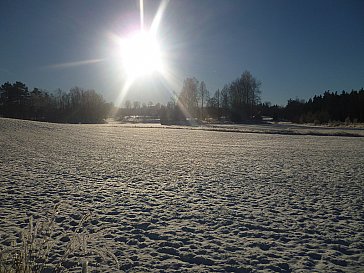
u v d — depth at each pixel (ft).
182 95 293.84
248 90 297.53
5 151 64.34
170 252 17.38
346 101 313.94
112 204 26.96
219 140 109.81
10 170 42.37
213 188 34.35
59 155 61.67
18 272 11.32
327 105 312.50
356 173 45.34
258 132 150.41
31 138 99.09
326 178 41.09
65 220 22.20
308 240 19.40
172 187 34.60
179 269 15.34
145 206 26.55
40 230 13.08
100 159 57.82
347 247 18.38
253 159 61.52
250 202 28.43
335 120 294.46
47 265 15.07
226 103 306.76
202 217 23.79
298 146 90.27
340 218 23.86
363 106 289.12
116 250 17.44
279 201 28.89
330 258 16.87
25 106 302.04
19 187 32.30
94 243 18.33
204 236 19.86
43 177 38.29
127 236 19.63
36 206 25.53
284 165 53.47
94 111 320.29
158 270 15.20
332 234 20.45
